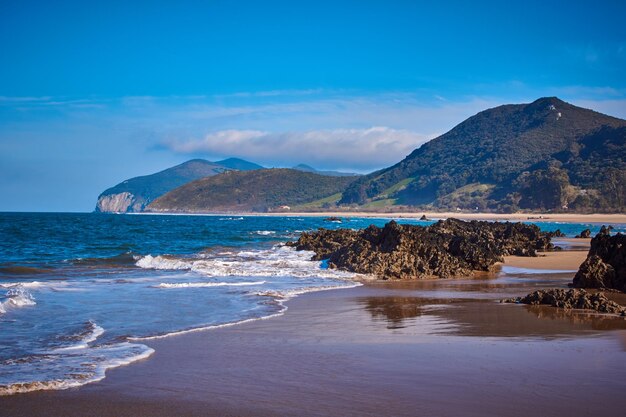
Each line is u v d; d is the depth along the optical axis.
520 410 7.87
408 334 12.82
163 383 9.05
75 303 16.62
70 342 11.71
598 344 11.77
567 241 56.84
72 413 7.75
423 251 27.34
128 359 10.42
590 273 21.14
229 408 7.96
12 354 10.69
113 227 82.31
